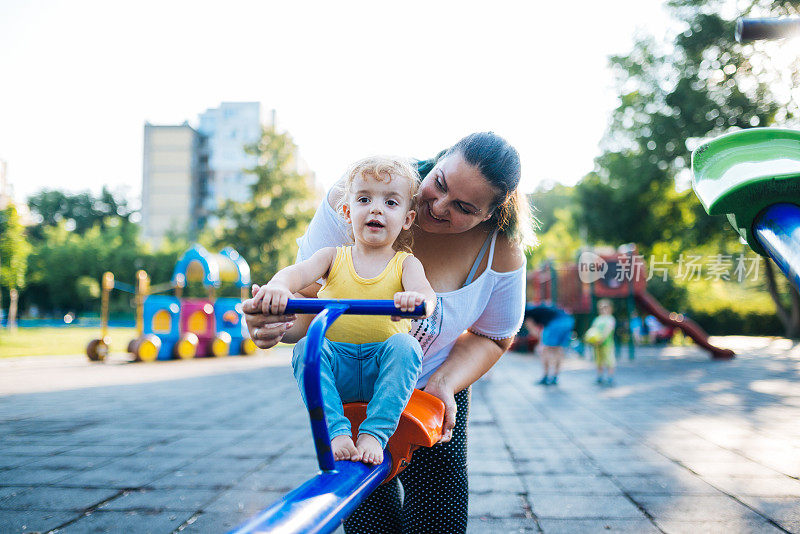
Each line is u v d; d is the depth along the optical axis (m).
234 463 4.07
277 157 37.19
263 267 35.34
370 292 1.47
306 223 37.06
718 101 21.17
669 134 22.11
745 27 1.50
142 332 14.50
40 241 64.38
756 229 1.17
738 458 4.17
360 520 1.91
